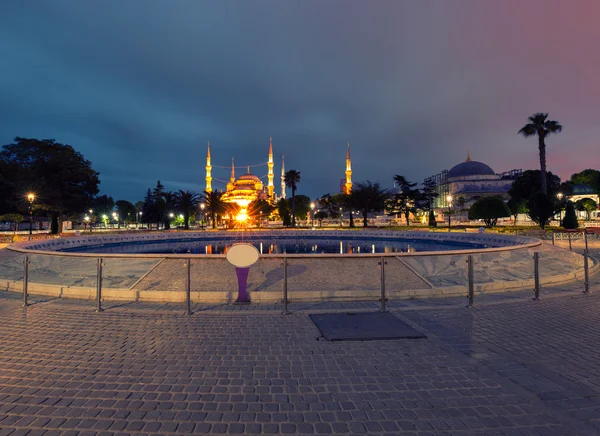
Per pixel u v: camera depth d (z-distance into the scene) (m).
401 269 10.98
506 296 9.45
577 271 12.07
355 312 7.92
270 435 3.45
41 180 48.28
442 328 6.75
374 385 4.49
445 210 98.12
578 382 4.53
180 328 6.88
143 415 3.83
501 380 4.60
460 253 11.91
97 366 5.13
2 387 4.50
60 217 54.03
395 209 71.19
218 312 7.98
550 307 8.26
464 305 8.47
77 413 3.88
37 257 12.84
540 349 5.66
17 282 10.70
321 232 43.88
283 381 4.62
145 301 9.23
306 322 7.24
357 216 102.44
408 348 5.73
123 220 107.62
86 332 6.66
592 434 3.42
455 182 106.88
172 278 10.53
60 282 10.47
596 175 74.62
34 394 4.31
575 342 5.96
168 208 69.81
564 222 40.59
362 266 11.17
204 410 3.92
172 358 5.41
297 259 11.63
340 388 4.42
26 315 7.83
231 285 10.12
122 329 6.83
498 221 69.69
